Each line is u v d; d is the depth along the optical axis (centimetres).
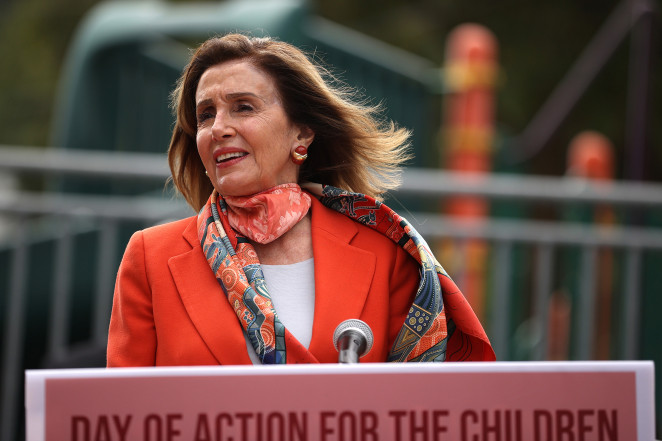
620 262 1288
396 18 4238
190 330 573
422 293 585
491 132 2041
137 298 591
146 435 469
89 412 470
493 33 4347
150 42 1550
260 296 571
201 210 641
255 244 609
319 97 618
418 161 1797
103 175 1160
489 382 480
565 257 1558
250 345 571
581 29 4328
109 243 1139
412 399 474
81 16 4222
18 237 1131
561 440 481
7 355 1117
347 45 1579
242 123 589
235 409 470
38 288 1262
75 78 1533
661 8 2880
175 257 596
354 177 666
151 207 1212
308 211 633
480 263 1583
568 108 1994
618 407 486
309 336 580
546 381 483
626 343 1145
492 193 1172
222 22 1460
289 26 1423
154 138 1603
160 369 473
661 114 4000
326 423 470
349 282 592
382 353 586
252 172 593
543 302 1152
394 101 1731
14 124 4072
